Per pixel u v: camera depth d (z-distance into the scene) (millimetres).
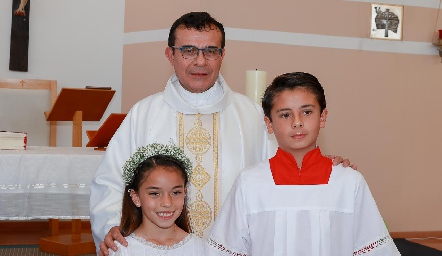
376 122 7293
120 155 2688
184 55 2531
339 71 7156
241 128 2711
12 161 3842
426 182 7477
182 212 2352
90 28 7367
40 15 7242
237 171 2672
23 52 7129
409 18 7371
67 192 3920
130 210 2283
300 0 7008
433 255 6422
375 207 2229
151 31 7203
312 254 2164
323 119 2252
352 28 7191
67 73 7305
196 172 2652
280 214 2189
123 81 7398
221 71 6789
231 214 2238
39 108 6727
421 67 7418
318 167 2213
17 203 3832
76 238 5465
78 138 4734
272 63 6930
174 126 2680
